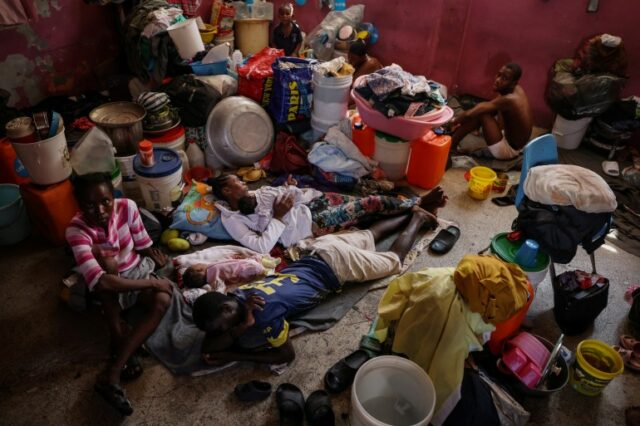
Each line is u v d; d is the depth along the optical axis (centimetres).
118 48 431
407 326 189
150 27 352
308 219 273
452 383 178
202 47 369
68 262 261
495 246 226
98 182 191
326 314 231
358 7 460
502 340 206
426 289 189
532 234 219
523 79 422
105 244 210
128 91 405
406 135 311
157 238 270
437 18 431
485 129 364
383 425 156
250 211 271
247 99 339
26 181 270
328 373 201
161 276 246
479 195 326
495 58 429
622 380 208
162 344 209
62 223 261
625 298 247
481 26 423
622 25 362
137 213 224
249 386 192
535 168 230
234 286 241
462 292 186
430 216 290
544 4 385
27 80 368
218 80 343
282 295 211
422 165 328
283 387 194
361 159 327
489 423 178
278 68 335
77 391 195
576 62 368
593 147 389
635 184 344
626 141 382
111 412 188
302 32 477
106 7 408
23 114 321
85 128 332
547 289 255
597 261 276
